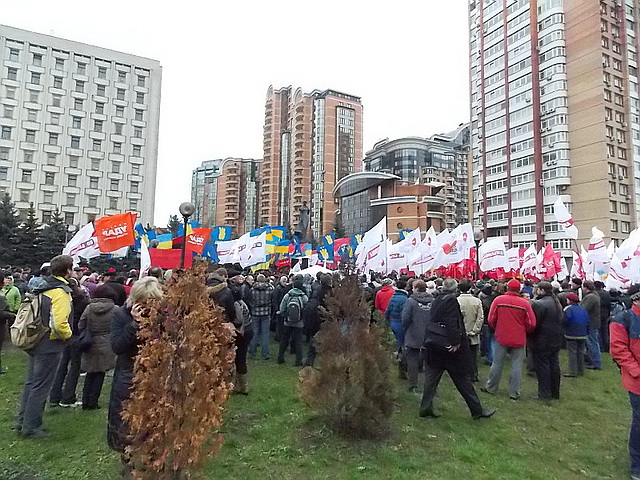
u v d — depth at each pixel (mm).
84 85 65062
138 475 2938
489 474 4352
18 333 4750
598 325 9516
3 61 60062
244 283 10305
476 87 69688
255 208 129875
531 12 59406
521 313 7062
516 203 60812
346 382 5199
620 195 52844
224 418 5656
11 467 4055
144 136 69000
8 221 35719
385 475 4277
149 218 68750
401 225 78312
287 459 4574
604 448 5145
